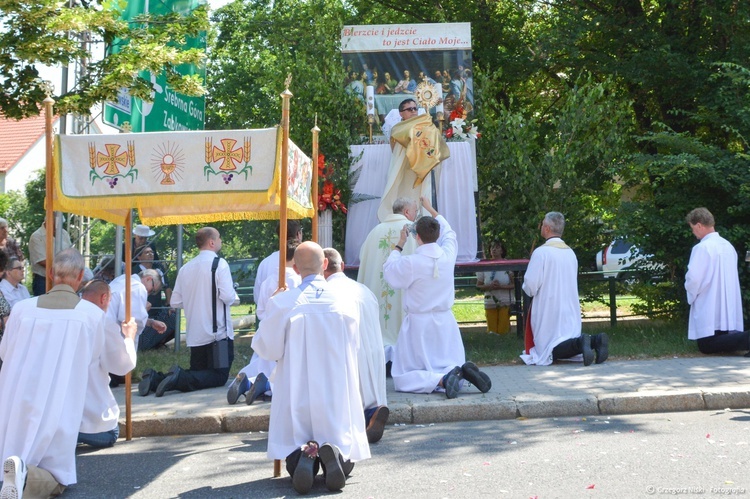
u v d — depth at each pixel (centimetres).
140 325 818
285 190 534
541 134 1469
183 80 987
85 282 786
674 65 1248
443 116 1202
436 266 772
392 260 784
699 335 916
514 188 1263
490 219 1305
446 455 562
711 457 525
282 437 500
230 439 655
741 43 1206
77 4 1001
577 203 1266
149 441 656
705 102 1243
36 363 485
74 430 492
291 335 499
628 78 1337
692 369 816
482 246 1243
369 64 1282
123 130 1028
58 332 493
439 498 457
